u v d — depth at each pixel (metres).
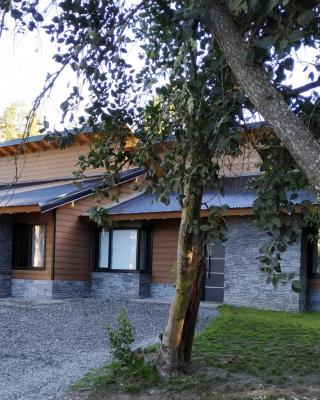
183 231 5.43
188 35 3.72
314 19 3.93
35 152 19.58
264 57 3.39
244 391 5.16
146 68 5.49
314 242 12.29
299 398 4.95
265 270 4.54
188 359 5.96
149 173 5.19
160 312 12.05
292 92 4.12
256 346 7.57
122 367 5.96
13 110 32.81
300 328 9.34
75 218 15.23
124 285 14.99
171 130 4.82
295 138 3.03
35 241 15.14
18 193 15.94
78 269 15.27
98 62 4.89
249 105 4.12
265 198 4.64
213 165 4.65
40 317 10.98
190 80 4.36
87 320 10.71
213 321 10.12
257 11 3.36
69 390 5.49
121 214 14.25
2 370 6.45
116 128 5.64
